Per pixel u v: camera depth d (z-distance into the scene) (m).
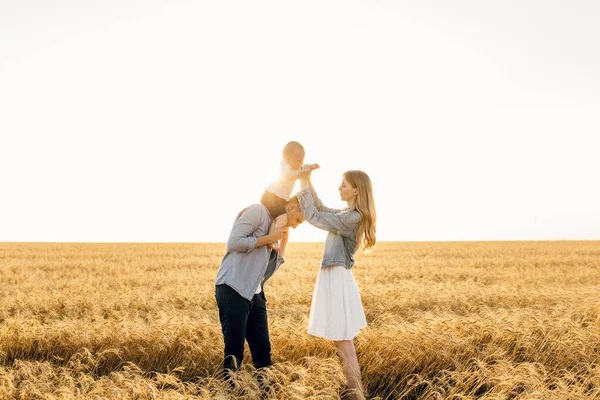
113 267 22.72
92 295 12.22
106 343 6.44
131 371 4.96
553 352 5.95
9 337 6.59
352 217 4.53
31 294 12.16
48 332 6.72
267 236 4.57
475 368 5.14
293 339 6.16
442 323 6.91
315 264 23.75
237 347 4.60
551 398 4.18
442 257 31.03
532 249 42.34
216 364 5.87
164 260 28.31
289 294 12.15
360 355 5.91
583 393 4.66
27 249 45.03
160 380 4.50
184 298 11.84
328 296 4.61
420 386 5.30
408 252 37.34
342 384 4.78
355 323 4.61
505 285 13.98
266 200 4.88
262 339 5.00
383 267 22.34
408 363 5.52
